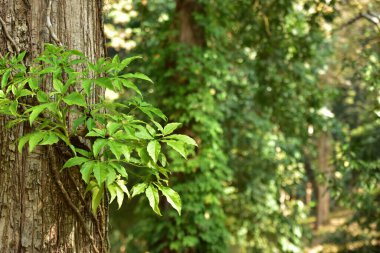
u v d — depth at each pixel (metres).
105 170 1.78
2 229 1.92
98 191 2.00
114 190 2.01
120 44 7.46
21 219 1.93
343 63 6.78
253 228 8.27
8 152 1.94
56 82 1.77
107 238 2.18
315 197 18.80
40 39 2.04
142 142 1.93
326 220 16.42
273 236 8.34
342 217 17.52
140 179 2.04
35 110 1.70
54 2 2.09
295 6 7.06
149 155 1.88
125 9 7.48
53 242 1.96
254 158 8.41
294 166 8.54
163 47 7.04
